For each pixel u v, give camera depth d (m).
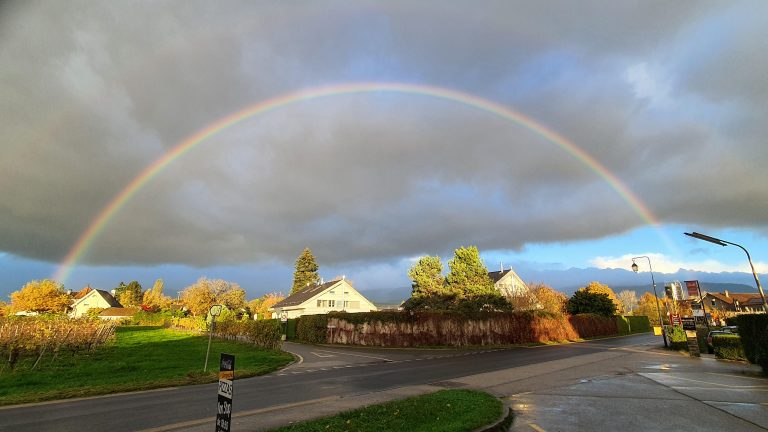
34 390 13.28
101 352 26.42
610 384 13.52
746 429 7.95
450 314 35.78
